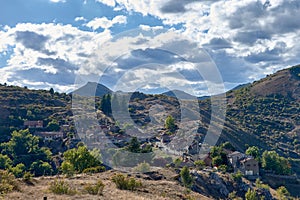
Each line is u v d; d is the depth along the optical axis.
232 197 39.88
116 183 22.38
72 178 26.17
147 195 20.94
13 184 19.62
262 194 45.75
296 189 56.16
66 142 66.44
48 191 18.77
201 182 40.19
